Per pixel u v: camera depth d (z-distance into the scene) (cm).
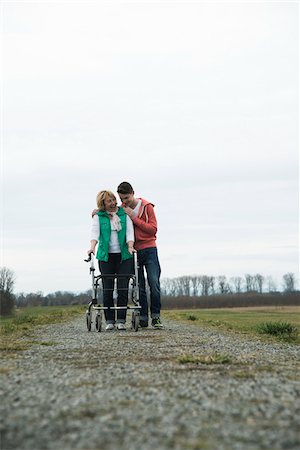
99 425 321
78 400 382
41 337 904
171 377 473
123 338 855
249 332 1075
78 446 285
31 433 306
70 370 513
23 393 406
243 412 351
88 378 468
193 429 314
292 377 481
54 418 335
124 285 1027
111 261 1039
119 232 1029
